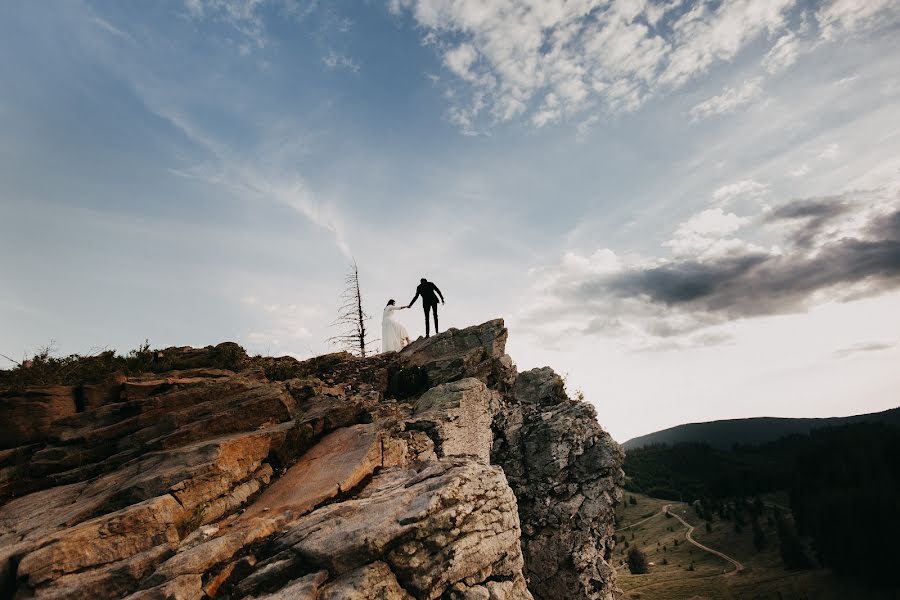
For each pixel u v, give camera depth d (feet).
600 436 69.41
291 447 39.34
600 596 60.18
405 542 26.94
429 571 26.71
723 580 391.86
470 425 57.82
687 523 633.20
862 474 466.29
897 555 319.27
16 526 28.60
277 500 32.45
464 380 62.23
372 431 40.83
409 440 45.19
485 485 32.73
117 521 26.45
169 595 22.81
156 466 32.71
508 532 32.32
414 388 66.69
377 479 35.70
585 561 61.11
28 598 22.81
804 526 450.30
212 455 32.60
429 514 28.25
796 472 568.00
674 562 498.69
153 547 26.55
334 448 39.40
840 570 353.72
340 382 64.59
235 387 44.57
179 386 45.62
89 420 39.60
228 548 26.25
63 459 36.24
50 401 39.93
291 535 27.61
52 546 24.41
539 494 65.26
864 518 361.71
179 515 28.86
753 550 473.67
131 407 40.60
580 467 66.85
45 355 46.42
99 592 23.73
